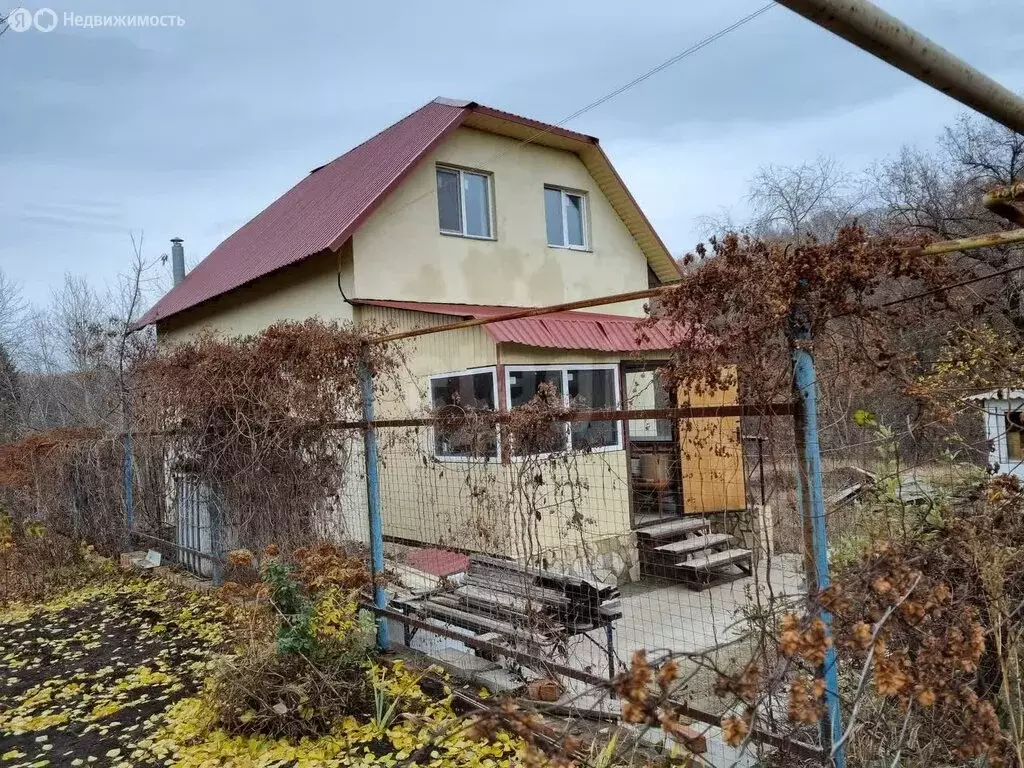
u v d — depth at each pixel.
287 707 3.76
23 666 5.29
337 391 5.49
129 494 8.71
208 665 4.88
